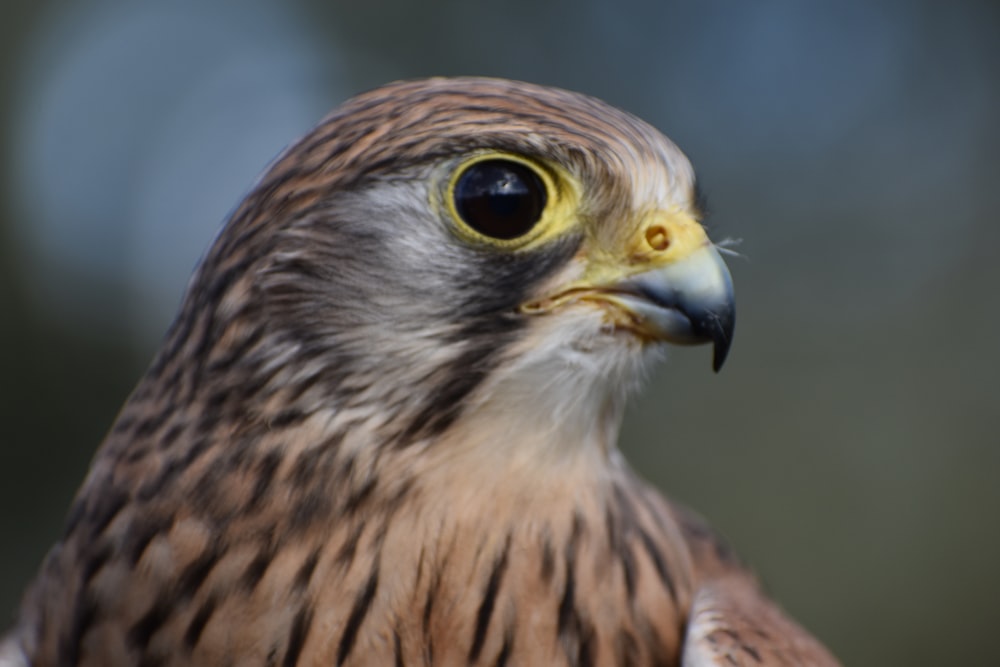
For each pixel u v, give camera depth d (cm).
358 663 87
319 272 87
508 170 87
